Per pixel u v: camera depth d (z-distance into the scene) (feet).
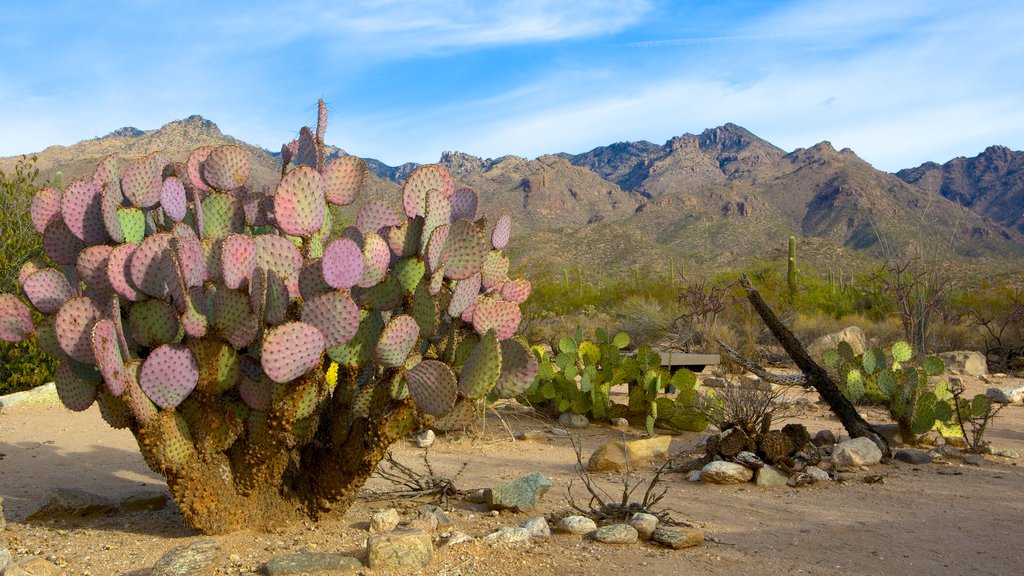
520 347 15.03
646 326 56.80
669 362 34.24
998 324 59.52
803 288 84.12
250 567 12.25
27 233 37.63
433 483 18.02
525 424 29.35
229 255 12.82
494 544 13.52
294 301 13.76
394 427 14.16
